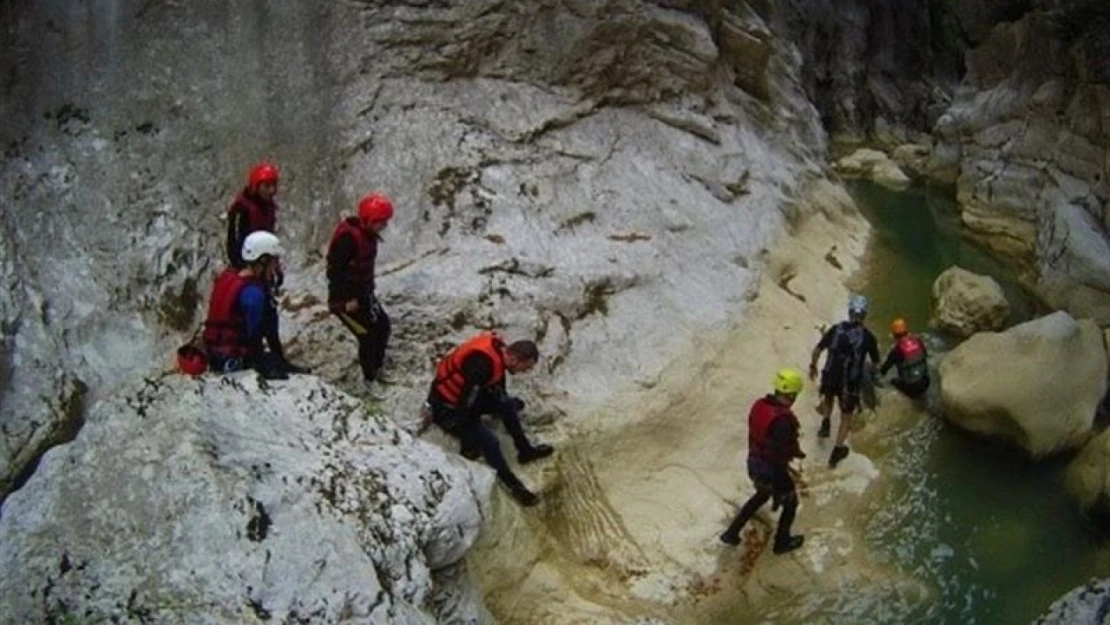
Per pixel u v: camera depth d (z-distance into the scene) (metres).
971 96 17.36
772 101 15.55
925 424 11.43
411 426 8.93
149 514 6.40
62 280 9.34
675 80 13.54
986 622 9.14
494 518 8.20
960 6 21.38
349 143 11.09
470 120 11.72
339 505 6.70
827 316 12.70
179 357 7.50
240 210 8.34
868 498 10.40
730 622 9.04
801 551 9.64
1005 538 10.02
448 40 11.80
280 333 9.66
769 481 9.10
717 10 14.30
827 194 15.28
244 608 6.06
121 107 10.17
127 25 10.26
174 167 10.23
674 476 9.99
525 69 12.35
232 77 10.66
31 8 9.78
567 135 12.34
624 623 8.40
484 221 11.12
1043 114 15.38
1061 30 15.23
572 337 10.52
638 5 12.92
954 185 17.16
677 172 12.92
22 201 9.46
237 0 10.72
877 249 15.04
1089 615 7.65
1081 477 10.53
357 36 11.38
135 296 9.62
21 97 9.74
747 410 10.71
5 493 8.33
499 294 10.43
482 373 8.54
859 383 10.48
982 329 12.75
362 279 8.73
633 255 11.56
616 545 9.35
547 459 9.47
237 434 6.87
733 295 11.90
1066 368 11.02
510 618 8.30
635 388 10.39
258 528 6.39
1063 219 14.08
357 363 9.49
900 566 9.69
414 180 11.12
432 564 7.11
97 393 9.01
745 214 13.20
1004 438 11.01
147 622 5.87
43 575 6.12
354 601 6.26
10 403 8.61
